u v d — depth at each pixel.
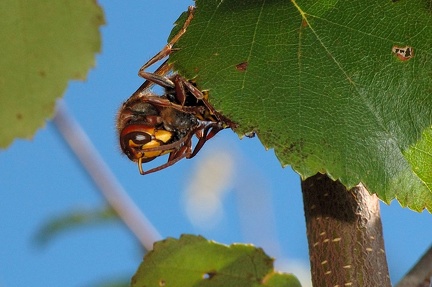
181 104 0.30
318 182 0.28
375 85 0.28
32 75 0.25
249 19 0.28
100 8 0.25
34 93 0.25
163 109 0.30
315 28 0.28
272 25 0.28
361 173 0.27
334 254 0.28
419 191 0.28
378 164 0.27
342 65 0.28
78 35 0.25
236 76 0.28
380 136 0.28
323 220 0.28
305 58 0.28
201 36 0.28
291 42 0.28
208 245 0.29
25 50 0.25
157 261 0.29
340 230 0.28
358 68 0.28
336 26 0.28
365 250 0.28
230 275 0.29
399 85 0.28
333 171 0.27
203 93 0.29
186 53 0.28
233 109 0.28
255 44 0.28
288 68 0.28
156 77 0.30
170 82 0.30
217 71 0.28
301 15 0.28
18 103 0.25
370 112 0.28
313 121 0.28
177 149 0.30
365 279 0.28
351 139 0.28
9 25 0.25
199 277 0.29
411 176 0.28
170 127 0.30
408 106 0.28
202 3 0.28
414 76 0.28
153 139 0.30
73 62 0.25
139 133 0.30
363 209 0.28
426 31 0.28
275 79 0.28
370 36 0.28
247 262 0.29
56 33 0.25
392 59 0.28
